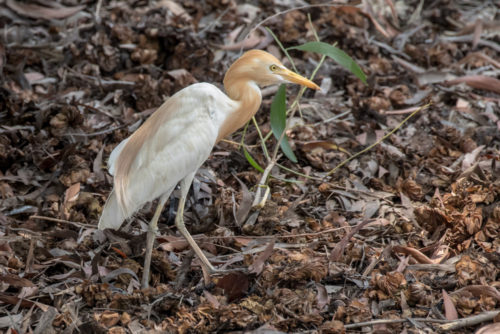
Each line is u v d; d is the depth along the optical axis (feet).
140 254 24.13
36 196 28.14
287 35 41.14
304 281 22.54
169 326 20.36
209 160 30.78
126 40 38.86
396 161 30.81
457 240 25.16
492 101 37.83
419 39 44.45
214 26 42.42
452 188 28.04
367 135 33.35
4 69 36.47
